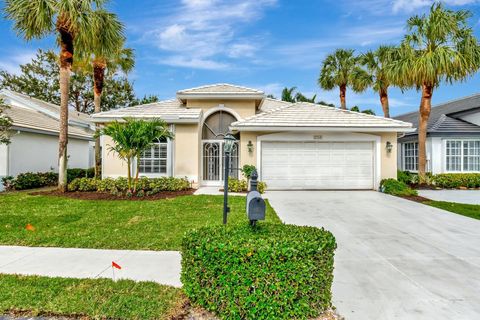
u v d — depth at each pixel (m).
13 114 17.20
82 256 5.59
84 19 11.91
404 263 5.39
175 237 6.70
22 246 6.14
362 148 14.92
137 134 11.76
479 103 19.02
